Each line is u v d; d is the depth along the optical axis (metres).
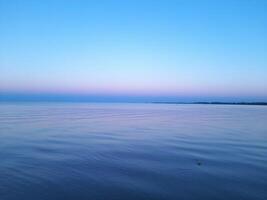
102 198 7.48
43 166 10.91
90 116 48.59
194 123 34.72
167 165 11.32
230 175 9.80
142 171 10.30
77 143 17.20
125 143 17.44
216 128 28.03
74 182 8.83
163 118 45.12
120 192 7.95
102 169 10.58
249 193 7.96
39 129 25.05
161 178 9.39
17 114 50.28
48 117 42.94
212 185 8.66
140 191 8.06
